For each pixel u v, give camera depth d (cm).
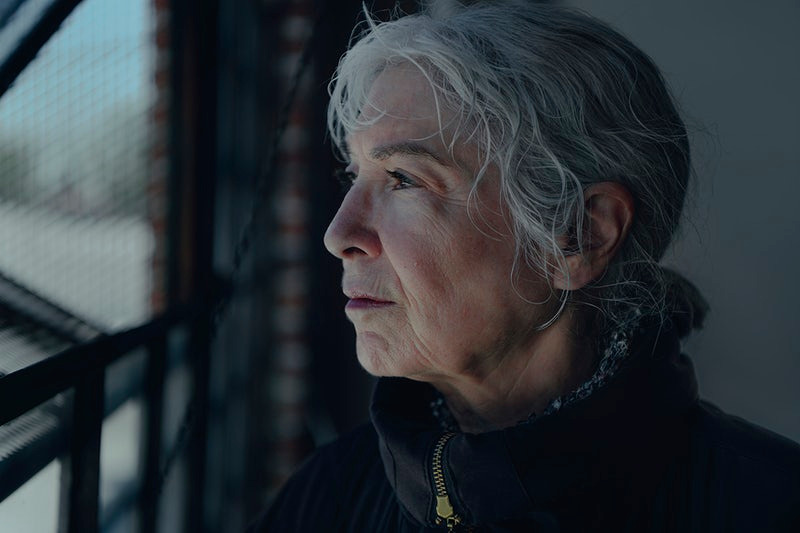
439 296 77
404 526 83
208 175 164
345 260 82
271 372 228
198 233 161
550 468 71
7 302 100
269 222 223
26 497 91
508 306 79
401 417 86
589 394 75
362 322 81
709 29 198
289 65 215
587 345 83
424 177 76
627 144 79
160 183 148
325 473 99
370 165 81
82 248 118
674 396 78
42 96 111
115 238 128
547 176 77
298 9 214
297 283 225
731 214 201
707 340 203
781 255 199
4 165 106
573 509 72
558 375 82
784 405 200
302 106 217
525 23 78
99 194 124
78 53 118
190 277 160
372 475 95
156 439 142
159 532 164
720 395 204
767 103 197
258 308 224
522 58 75
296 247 223
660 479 76
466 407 88
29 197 110
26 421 91
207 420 169
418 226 77
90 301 117
